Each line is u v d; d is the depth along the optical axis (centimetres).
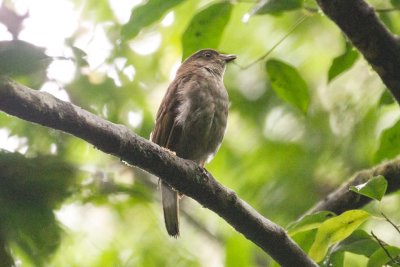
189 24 909
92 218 1220
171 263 1338
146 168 758
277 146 1410
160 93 1452
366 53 823
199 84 1124
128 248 1288
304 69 1465
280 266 830
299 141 1406
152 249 1314
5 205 712
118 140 716
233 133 1435
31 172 723
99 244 1238
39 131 953
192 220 1513
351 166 1373
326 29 1480
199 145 1113
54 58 593
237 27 1488
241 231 815
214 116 1124
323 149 1392
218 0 966
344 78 1427
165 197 1048
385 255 793
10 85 634
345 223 766
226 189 801
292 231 811
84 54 727
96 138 703
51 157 757
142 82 1434
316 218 804
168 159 763
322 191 1365
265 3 855
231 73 1467
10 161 722
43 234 727
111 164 1166
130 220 1255
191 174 780
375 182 755
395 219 1328
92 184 967
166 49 1476
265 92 1445
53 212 730
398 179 945
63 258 1114
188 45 920
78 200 948
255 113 1438
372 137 1373
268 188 1377
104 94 1270
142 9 921
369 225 1312
